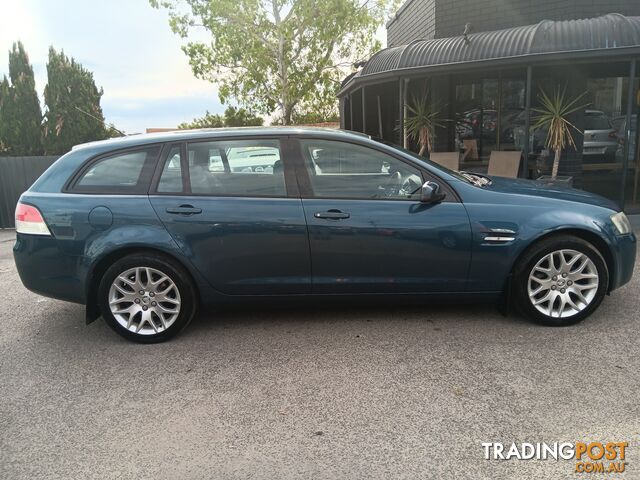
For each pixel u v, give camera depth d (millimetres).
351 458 2709
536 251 4117
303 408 3193
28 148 24516
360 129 14859
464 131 11523
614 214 4281
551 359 3674
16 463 2777
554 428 2889
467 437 2840
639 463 2594
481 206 4137
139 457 2791
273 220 4102
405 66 9328
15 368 3918
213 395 3395
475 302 4316
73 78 24812
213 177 4211
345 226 4094
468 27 8797
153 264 4141
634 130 10391
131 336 4227
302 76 19609
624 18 7809
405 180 4207
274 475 2605
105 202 4133
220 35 18906
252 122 23203
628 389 3244
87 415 3225
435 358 3762
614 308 4586
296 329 4387
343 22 18594
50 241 4129
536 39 8055
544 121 8859
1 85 24219
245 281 4195
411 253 4133
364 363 3734
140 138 4332
